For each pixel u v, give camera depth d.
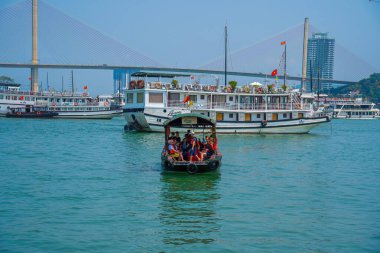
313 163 32.97
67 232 15.34
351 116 149.75
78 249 13.88
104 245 14.23
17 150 37.28
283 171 28.62
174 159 25.33
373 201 20.62
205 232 15.55
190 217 17.27
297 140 51.41
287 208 18.95
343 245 14.63
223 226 16.25
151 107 53.78
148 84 53.88
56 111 92.56
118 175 25.58
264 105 57.62
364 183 25.17
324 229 16.17
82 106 98.94
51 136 51.00
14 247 13.97
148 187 22.38
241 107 57.00
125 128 58.38
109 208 18.36
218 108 56.06
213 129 28.11
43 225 16.03
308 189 23.02
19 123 75.69
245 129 56.03
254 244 14.53
